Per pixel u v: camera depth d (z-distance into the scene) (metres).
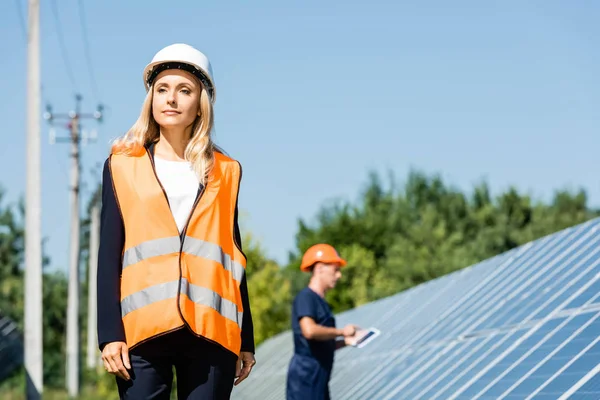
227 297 4.05
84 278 75.31
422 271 53.00
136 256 4.00
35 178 21.88
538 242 13.50
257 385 19.92
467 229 58.38
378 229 60.22
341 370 14.58
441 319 12.98
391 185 69.50
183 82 4.18
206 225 4.07
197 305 3.94
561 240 12.58
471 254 53.28
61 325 71.75
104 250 4.06
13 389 38.31
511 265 13.30
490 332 10.30
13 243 76.81
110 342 3.96
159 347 3.93
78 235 43.09
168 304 3.88
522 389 7.56
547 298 10.09
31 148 21.94
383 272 54.69
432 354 11.20
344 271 54.09
